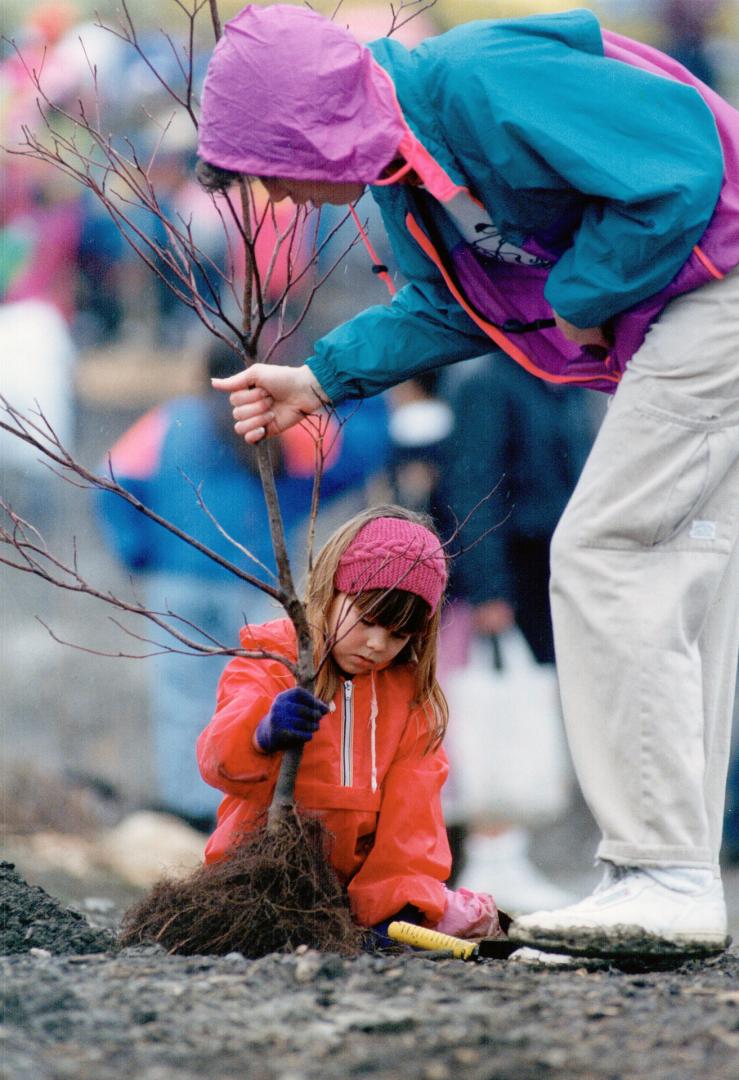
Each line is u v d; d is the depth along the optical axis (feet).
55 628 68.74
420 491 47.70
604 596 25.11
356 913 28.40
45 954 26.86
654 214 23.94
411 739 29.19
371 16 61.46
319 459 28.58
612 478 25.08
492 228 26.16
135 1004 21.97
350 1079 19.38
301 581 29.84
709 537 25.23
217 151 24.34
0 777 54.90
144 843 51.62
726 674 26.43
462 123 24.36
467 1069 19.71
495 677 47.29
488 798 47.67
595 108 24.16
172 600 50.24
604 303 24.64
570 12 25.23
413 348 27.99
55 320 70.69
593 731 25.18
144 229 58.39
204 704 51.01
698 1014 22.04
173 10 68.64
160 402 71.51
